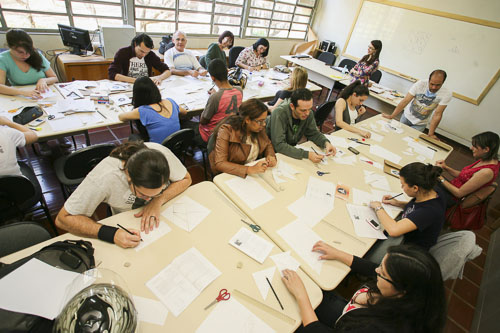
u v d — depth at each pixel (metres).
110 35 3.40
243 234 1.22
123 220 1.18
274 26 6.27
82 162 1.65
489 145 2.07
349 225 1.41
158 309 0.87
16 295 0.78
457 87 4.67
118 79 2.78
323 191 1.65
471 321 1.85
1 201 1.43
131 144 1.14
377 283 0.92
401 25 5.13
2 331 0.70
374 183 1.84
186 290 0.94
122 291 0.74
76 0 3.62
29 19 3.39
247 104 1.63
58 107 2.05
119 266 0.98
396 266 0.83
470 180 2.10
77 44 3.38
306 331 0.87
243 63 4.11
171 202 1.33
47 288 0.81
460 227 2.28
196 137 2.55
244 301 0.94
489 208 3.20
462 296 2.03
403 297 0.82
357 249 1.28
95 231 1.06
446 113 4.89
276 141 2.00
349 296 1.80
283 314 0.92
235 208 1.39
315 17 6.72
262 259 1.11
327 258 1.17
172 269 1.00
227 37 4.21
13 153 1.45
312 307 0.97
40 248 1.00
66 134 1.84
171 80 3.05
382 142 2.57
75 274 0.87
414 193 1.43
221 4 5.15
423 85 3.09
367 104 4.66
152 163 0.91
